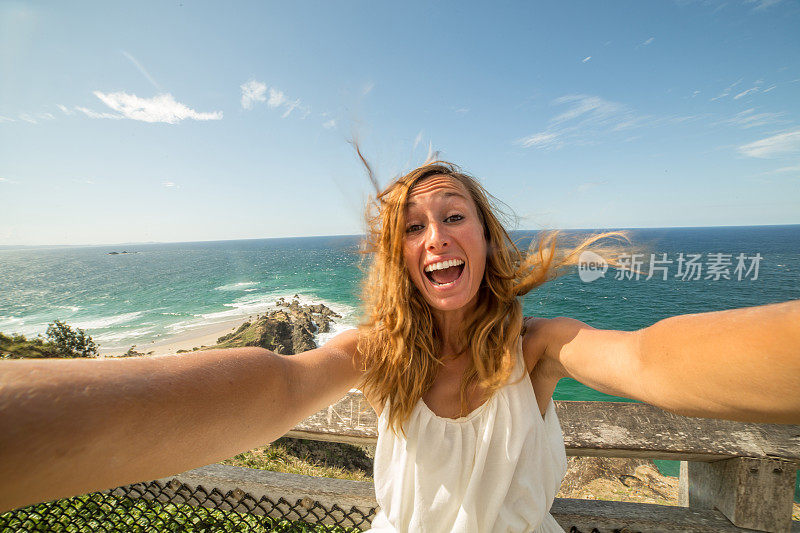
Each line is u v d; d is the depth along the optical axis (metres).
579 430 1.53
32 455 0.41
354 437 1.54
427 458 1.26
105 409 0.48
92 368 0.53
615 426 1.54
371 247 1.56
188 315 69.44
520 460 1.21
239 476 1.80
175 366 0.63
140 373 0.57
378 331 1.33
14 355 39.69
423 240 1.28
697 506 1.73
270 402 0.77
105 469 0.48
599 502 1.62
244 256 196.12
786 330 0.50
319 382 1.03
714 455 1.45
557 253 1.37
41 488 0.42
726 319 0.60
